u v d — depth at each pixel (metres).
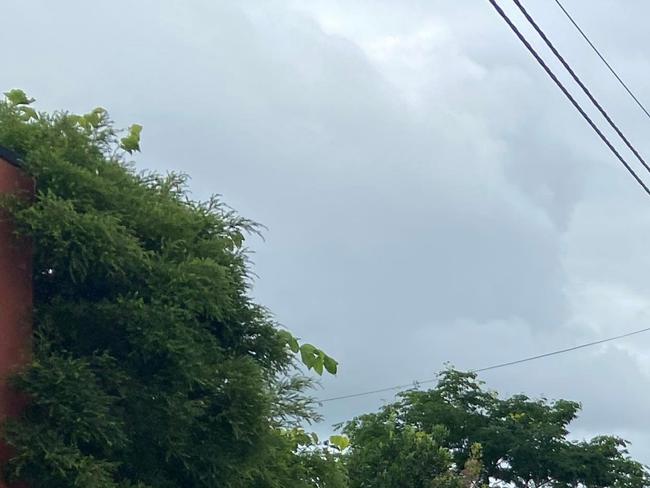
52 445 8.61
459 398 26.27
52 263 9.27
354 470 21.84
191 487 9.72
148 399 9.34
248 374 9.83
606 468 25.59
